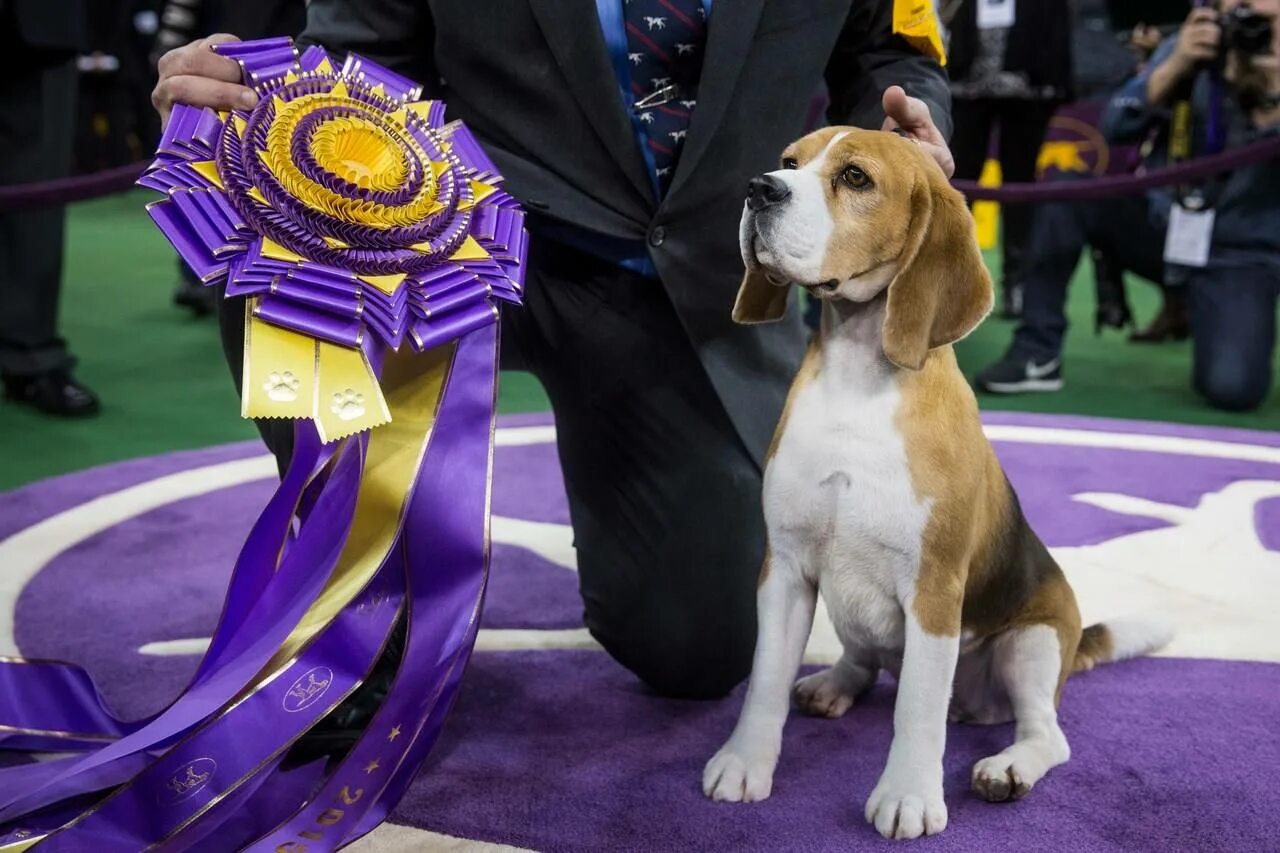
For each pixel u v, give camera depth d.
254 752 1.95
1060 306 5.91
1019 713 2.36
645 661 2.61
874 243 2.06
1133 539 3.70
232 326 2.34
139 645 2.89
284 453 2.41
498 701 2.63
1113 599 3.25
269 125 2.10
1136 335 7.10
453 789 2.25
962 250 2.10
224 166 2.03
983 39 6.93
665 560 2.53
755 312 2.29
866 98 2.57
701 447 2.52
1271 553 3.59
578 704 2.62
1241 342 5.51
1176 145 5.63
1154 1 6.12
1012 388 5.92
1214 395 5.58
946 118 2.47
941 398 2.13
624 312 2.53
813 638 3.01
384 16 2.51
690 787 2.26
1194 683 2.73
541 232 2.54
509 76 2.43
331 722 2.38
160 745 2.06
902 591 2.16
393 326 1.99
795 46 2.42
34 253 5.00
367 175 2.14
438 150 2.26
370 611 2.11
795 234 2.03
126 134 13.20
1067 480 4.29
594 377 2.56
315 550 2.15
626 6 2.39
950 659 2.14
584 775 2.31
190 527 3.72
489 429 2.16
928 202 2.07
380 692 2.41
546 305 2.58
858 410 2.12
